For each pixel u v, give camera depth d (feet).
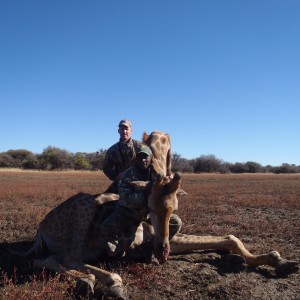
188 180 83.76
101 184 61.31
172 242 15.80
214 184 67.36
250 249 18.25
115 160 18.60
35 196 39.11
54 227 15.49
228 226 24.50
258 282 14.03
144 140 17.38
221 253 16.81
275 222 25.96
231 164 186.60
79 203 14.79
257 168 185.88
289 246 19.38
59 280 13.46
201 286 13.64
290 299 12.81
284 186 63.16
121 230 14.28
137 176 14.78
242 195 45.27
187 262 15.83
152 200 12.77
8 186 51.42
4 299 12.01
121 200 14.15
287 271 14.38
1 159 164.25
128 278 14.17
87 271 13.42
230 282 13.94
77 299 12.28
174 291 13.21
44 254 16.29
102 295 12.46
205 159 169.78
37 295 12.08
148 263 15.49
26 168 160.66
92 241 15.20
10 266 15.72
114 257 15.42
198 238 15.89
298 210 32.42
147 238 15.15
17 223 23.90
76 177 89.51
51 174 107.65
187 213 29.04
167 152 17.06
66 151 165.17
